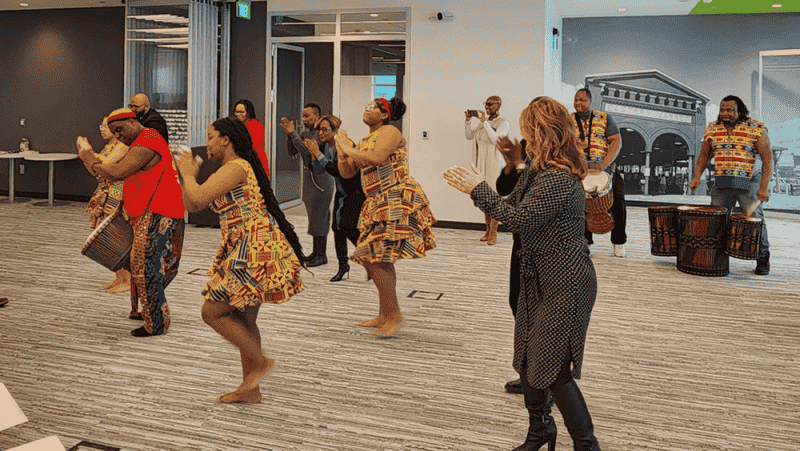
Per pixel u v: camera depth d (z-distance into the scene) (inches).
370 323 179.0
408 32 354.3
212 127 117.6
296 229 340.5
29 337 164.2
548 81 363.9
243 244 117.6
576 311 95.1
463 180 96.3
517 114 344.2
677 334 177.8
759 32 436.8
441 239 321.7
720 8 424.2
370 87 366.6
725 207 252.5
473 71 347.3
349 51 368.2
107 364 147.2
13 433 113.2
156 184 162.2
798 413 128.1
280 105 386.6
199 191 112.6
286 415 123.0
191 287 218.5
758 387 141.2
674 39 450.3
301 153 240.4
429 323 183.8
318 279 234.5
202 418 121.0
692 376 147.0
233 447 110.3
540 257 97.0
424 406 128.1
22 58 439.5
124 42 395.2
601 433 118.0
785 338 175.5
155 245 163.3
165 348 158.7
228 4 382.9
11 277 226.7
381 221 161.3
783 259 285.1
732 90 444.8
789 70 433.1
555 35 411.8
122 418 120.3
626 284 234.8
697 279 244.7
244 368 127.3
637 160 466.6
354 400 130.4
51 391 131.6
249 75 384.5
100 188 207.6
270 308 195.6
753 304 210.1
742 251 244.1
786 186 440.5
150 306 165.0
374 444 112.3
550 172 95.3
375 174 161.5
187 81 366.6
